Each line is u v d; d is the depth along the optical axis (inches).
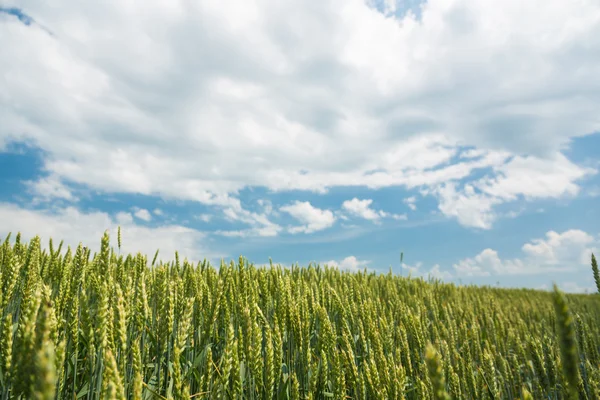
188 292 205.6
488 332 306.0
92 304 176.4
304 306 177.5
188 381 150.1
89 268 192.2
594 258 131.7
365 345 187.6
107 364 91.5
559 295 55.7
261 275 225.8
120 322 108.1
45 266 201.5
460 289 545.3
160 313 137.9
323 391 163.6
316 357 193.9
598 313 421.1
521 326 318.0
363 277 404.2
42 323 66.8
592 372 179.5
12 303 167.3
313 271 352.8
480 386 201.5
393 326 221.3
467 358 216.5
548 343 185.6
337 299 213.3
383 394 132.5
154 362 174.4
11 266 136.6
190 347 175.5
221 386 125.6
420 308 298.7
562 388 168.1
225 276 231.1
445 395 55.9
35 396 57.1
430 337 272.1
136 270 207.5
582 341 212.5
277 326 156.8
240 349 143.2
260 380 138.7
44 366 56.6
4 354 92.7
